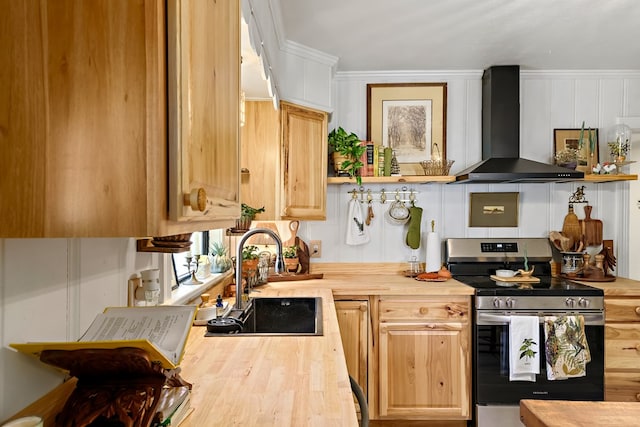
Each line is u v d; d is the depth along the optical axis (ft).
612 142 10.44
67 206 2.04
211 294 7.14
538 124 10.89
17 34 2.04
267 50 6.50
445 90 10.84
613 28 8.30
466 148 10.93
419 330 8.99
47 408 2.60
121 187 2.02
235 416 2.94
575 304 8.63
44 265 2.70
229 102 3.14
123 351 2.36
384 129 10.93
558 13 7.66
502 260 10.55
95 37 2.02
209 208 2.50
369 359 8.97
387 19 7.91
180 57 2.05
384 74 10.89
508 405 8.63
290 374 3.78
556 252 10.86
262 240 10.09
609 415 3.43
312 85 9.44
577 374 8.45
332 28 8.27
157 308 3.15
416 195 10.96
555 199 10.86
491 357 8.66
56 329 2.83
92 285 3.30
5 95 2.06
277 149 8.75
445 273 9.75
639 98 10.84
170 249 4.11
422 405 8.96
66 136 2.02
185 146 2.08
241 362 4.13
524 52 9.56
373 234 11.00
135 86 2.01
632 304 8.82
